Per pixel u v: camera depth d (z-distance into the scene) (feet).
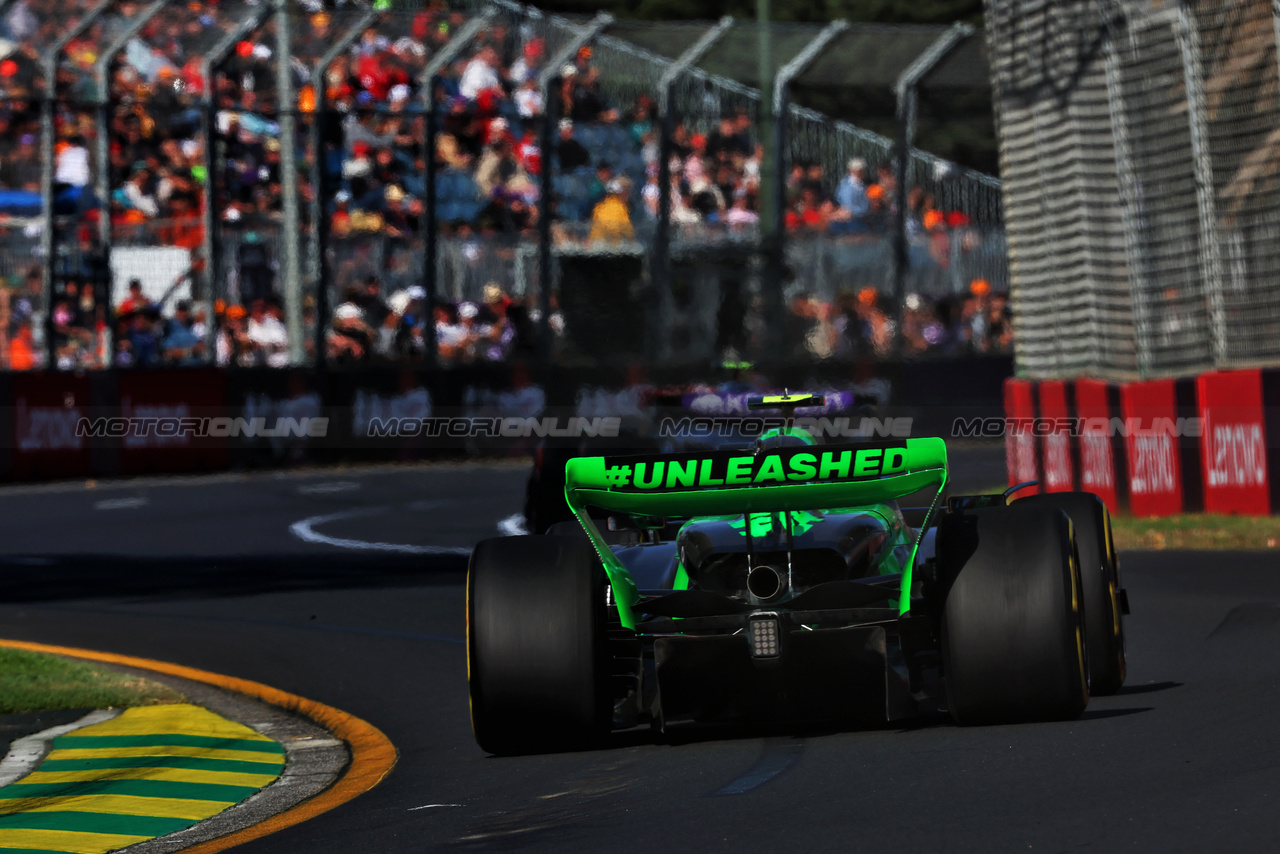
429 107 282.56
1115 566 78.59
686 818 55.26
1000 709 65.16
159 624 137.59
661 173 292.61
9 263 282.56
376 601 143.95
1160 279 168.35
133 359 286.25
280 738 88.17
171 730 90.48
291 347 289.12
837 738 68.59
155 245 286.05
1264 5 153.28
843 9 485.97
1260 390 151.33
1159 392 160.56
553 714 68.74
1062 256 179.73
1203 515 156.15
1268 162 155.43
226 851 59.62
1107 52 170.60
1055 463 176.04
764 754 66.44
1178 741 61.16
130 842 63.52
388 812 63.31
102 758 82.74
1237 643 92.84
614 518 89.25
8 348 283.38
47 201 277.23
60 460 278.67
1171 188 166.30
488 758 74.08
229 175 293.23
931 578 70.95
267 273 290.76
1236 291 158.92
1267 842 46.03
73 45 279.69
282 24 285.43
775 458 66.03
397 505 232.12
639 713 70.18
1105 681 75.20
